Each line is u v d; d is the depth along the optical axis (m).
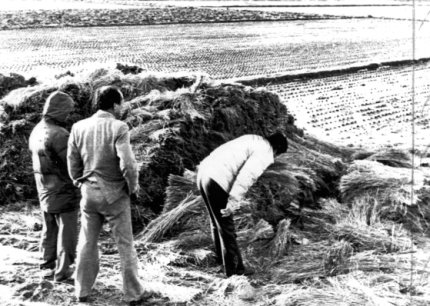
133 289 6.07
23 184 8.71
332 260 7.08
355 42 28.91
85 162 5.99
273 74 19.62
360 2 52.38
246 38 28.80
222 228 6.73
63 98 6.48
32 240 7.56
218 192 6.57
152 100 9.21
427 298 6.21
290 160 9.06
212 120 9.14
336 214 8.31
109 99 6.09
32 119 9.07
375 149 11.23
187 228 7.61
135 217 7.90
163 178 8.31
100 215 6.09
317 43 28.16
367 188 8.91
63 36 26.66
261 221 7.64
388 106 16.98
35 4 38.06
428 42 29.39
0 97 10.67
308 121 15.10
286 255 7.30
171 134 8.52
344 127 14.77
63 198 6.38
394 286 6.46
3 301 5.99
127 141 5.91
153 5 41.94
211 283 6.52
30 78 11.06
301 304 6.08
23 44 23.91
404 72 22.03
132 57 22.30
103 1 42.84
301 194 8.55
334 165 9.54
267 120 10.03
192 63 21.59
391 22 37.66
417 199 8.49
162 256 7.11
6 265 6.83
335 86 19.11
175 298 6.18
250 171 6.56
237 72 20.28
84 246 6.06
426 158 11.00
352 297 6.21
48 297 6.14
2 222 8.05
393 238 7.76
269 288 6.51
